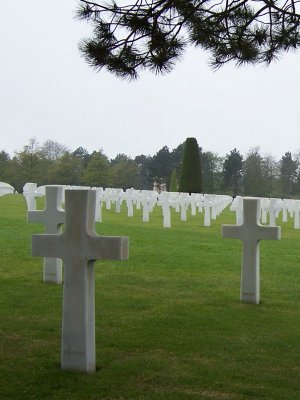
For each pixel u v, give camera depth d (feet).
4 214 68.33
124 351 18.61
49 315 22.77
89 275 15.94
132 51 22.47
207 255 41.47
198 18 22.44
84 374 16.03
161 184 259.19
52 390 14.94
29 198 67.62
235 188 254.88
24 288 27.89
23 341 19.29
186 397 14.74
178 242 47.70
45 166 208.74
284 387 15.78
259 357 18.43
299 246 50.06
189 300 26.96
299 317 24.31
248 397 14.97
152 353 18.49
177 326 21.97
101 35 21.95
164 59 22.53
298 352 19.12
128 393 14.89
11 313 22.98
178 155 261.65
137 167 248.11
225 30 23.04
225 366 17.42
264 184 239.50
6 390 14.87
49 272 29.40
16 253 38.52
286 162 245.04
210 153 257.55
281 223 81.92
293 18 22.75
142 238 49.16
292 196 239.91
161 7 21.35
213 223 71.87
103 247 15.42
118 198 81.51
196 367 17.19
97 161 209.15
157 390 15.20
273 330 21.90
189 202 84.33
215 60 23.81
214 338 20.44
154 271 34.47
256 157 240.53
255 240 26.61
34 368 16.52
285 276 34.71
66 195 15.65
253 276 26.84
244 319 23.56
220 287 30.48
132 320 22.67
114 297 26.91
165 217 62.44
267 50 23.63
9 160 217.97
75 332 16.08
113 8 21.39
